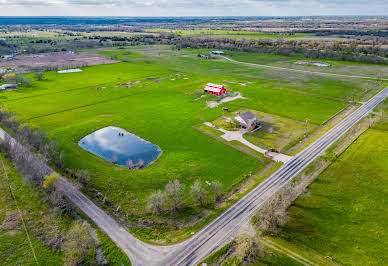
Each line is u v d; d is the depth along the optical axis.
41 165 67.81
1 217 52.81
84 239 45.41
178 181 60.88
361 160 72.56
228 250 45.53
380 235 48.72
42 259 43.94
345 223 51.72
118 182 64.00
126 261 43.56
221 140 84.00
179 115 104.62
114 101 121.44
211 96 127.25
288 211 54.72
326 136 85.81
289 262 43.31
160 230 50.34
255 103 116.62
